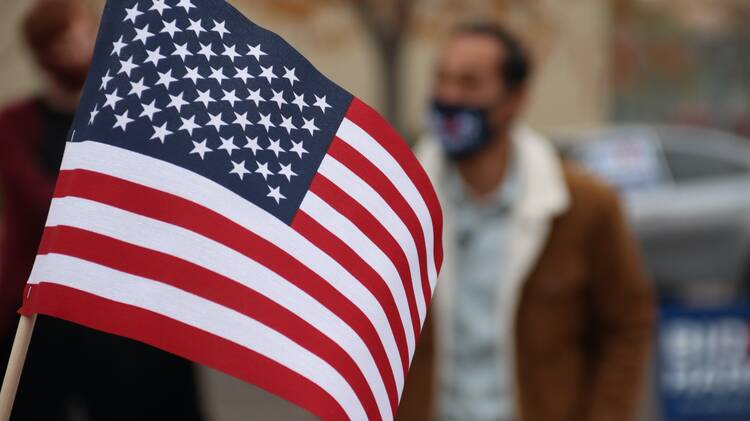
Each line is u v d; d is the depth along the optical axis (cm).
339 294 656
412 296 705
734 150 3403
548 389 1079
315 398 630
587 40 5581
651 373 2202
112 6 648
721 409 2195
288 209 652
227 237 635
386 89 4581
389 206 685
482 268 1086
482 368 1083
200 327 626
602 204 1086
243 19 658
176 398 1241
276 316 637
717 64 6481
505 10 5328
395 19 4550
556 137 3350
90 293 625
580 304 1102
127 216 630
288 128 661
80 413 1243
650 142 3328
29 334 632
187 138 638
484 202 1092
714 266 3300
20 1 4316
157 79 639
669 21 6353
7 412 625
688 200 3284
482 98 1081
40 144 1208
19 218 1210
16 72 4353
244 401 2508
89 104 643
